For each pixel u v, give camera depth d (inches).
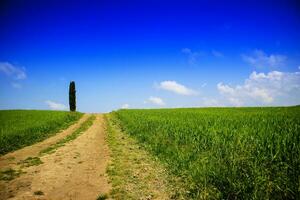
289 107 2281.0
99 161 605.0
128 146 793.6
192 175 414.9
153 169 517.7
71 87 3102.9
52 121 1482.5
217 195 341.4
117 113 2308.1
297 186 302.4
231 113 1471.5
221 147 515.2
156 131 896.9
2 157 685.9
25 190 417.4
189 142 671.8
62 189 419.8
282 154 405.4
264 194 309.9
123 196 380.8
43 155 692.1
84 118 2132.1
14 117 1774.1
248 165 372.8
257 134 542.3
